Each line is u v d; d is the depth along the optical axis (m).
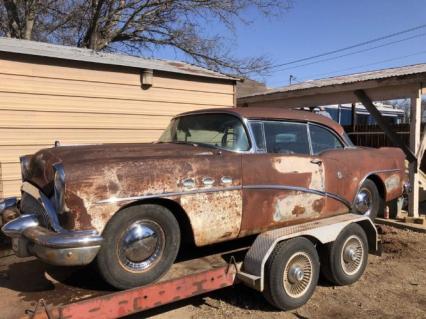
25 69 5.89
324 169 4.82
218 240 3.97
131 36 16.95
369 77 8.88
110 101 6.70
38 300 3.21
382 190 5.87
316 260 4.44
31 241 3.32
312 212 4.71
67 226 3.20
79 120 6.41
